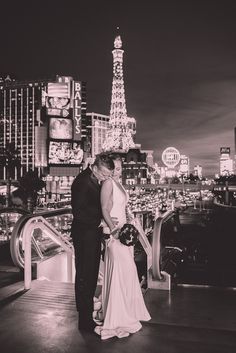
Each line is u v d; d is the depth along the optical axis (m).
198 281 13.69
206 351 4.37
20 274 8.10
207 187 144.50
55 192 158.00
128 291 4.94
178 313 5.57
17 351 4.42
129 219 5.34
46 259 8.48
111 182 4.82
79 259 5.01
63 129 162.00
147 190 186.62
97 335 4.84
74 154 162.62
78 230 4.99
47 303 6.06
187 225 52.78
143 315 5.08
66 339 4.73
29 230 7.04
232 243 30.11
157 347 4.49
